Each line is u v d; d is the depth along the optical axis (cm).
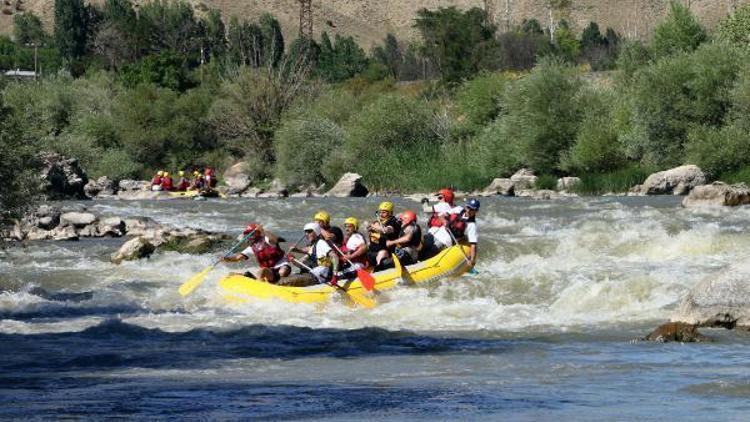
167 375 1449
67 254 3450
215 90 11769
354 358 1611
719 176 6738
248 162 10212
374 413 1133
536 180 7300
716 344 1677
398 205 5916
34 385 1360
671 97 7006
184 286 2425
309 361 1584
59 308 2300
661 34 9788
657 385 1305
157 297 2464
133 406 1185
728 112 6931
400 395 1253
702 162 6738
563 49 16200
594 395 1238
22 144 2755
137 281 2783
